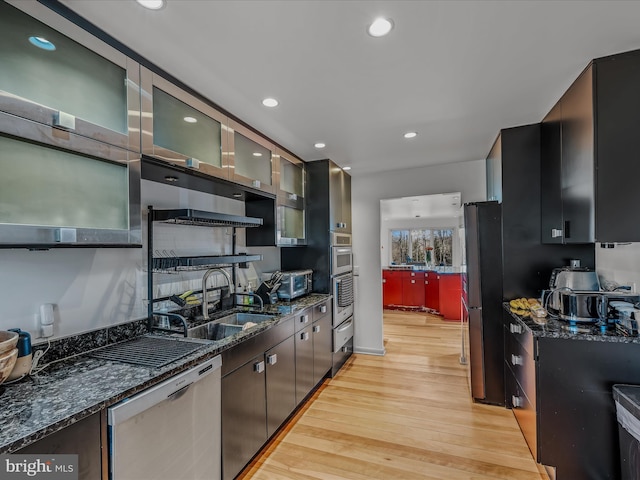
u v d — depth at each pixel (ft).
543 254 8.45
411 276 22.75
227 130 7.18
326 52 5.11
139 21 4.32
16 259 4.49
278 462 6.63
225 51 5.04
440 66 5.59
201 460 4.94
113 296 5.83
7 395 3.63
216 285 8.39
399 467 6.43
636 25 4.56
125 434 3.70
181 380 4.51
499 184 9.04
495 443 7.18
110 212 4.64
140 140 5.07
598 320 6.20
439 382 10.47
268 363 7.01
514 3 4.10
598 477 5.53
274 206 9.21
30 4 3.79
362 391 9.89
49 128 3.88
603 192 5.48
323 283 11.04
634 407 4.72
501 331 8.91
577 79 6.05
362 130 8.59
